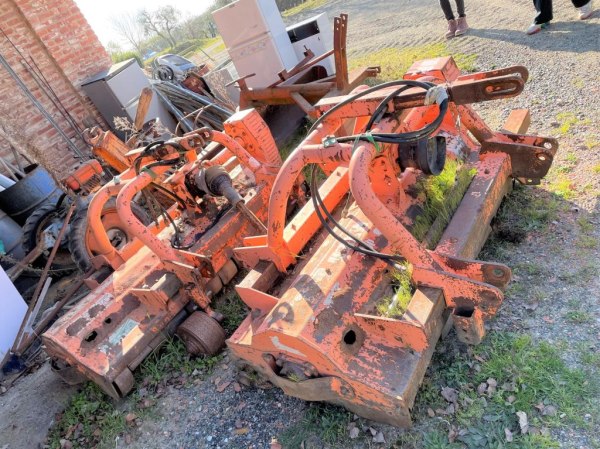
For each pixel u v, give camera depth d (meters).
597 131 4.32
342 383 2.54
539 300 3.11
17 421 4.03
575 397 2.54
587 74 5.20
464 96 2.57
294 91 5.70
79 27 8.12
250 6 6.73
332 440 2.84
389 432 2.73
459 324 2.55
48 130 7.94
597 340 2.76
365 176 2.44
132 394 3.78
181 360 3.85
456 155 3.61
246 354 3.01
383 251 2.90
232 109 7.50
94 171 5.12
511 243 3.57
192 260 3.84
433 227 3.11
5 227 6.36
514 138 3.54
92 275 4.38
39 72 7.79
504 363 2.80
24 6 7.48
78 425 3.77
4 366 4.64
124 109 7.91
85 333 3.71
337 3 15.40
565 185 3.87
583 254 3.29
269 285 3.19
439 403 2.77
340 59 5.19
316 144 2.93
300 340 2.50
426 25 9.23
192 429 3.34
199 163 4.30
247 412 3.29
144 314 3.83
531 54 6.11
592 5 6.70
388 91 3.15
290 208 4.62
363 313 2.68
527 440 2.44
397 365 2.48
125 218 3.63
